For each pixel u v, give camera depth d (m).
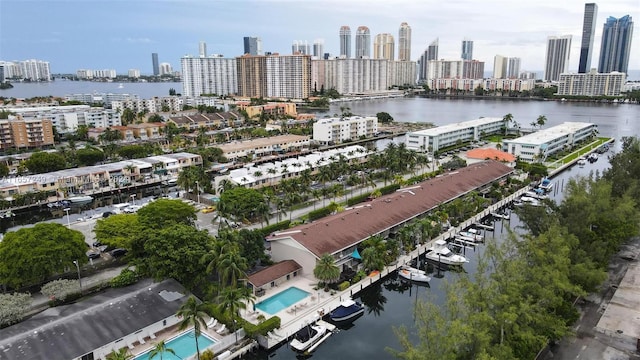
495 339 63.66
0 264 83.81
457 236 118.94
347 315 82.56
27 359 63.81
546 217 93.56
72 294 85.31
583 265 78.19
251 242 96.94
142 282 87.94
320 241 98.50
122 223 106.00
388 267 100.81
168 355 70.56
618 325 76.50
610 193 107.62
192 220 122.56
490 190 149.88
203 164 197.38
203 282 86.00
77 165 198.12
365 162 192.12
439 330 58.69
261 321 79.06
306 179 149.25
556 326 66.69
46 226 91.19
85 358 67.25
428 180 153.75
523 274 70.12
